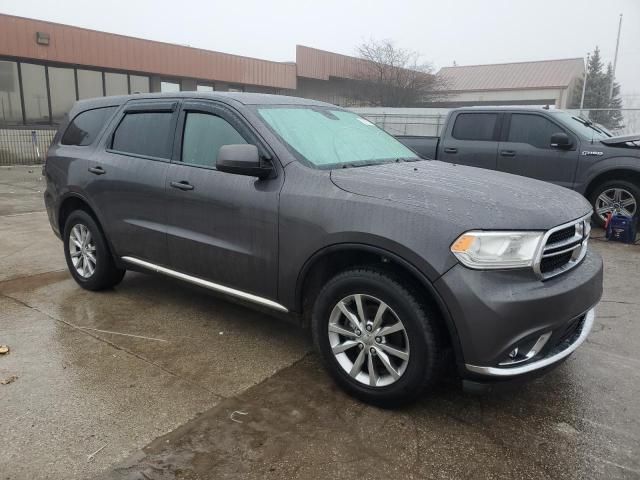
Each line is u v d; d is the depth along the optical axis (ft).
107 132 15.01
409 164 12.41
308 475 8.13
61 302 15.12
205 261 12.27
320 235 10.02
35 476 7.95
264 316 14.30
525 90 145.89
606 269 19.67
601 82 194.08
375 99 122.42
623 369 11.73
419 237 8.91
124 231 14.12
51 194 16.48
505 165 27.07
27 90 61.36
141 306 14.87
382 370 9.99
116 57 67.56
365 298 9.77
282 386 10.71
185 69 75.56
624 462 8.56
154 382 10.73
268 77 88.02
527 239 8.77
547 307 8.71
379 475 8.16
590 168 25.04
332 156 11.70
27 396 10.09
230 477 8.04
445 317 8.79
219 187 11.75
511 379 8.91
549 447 8.92
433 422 9.57
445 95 142.20
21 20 58.85
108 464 8.24
